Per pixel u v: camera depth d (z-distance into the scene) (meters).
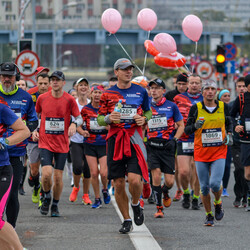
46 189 19.78
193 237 16.44
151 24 24.88
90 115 22.25
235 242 15.80
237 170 23.08
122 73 16.70
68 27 173.88
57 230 17.31
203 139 18.20
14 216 15.86
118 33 172.38
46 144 19.77
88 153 22.36
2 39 169.38
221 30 187.50
